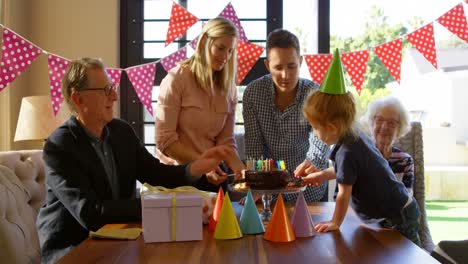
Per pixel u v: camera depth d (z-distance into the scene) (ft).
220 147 5.49
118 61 10.59
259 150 6.81
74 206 4.66
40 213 5.22
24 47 7.28
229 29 6.29
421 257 3.60
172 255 3.68
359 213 5.02
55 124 9.14
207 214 4.76
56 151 5.01
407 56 26.12
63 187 4.80
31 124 9.06
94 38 10.47
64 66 7.67
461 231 13.82
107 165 5.53
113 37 10.44
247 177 4.89
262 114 6.66
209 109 6.66
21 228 5.79
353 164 4.64
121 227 4.64
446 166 22.27
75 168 4.99
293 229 4.21
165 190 4.52
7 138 9.88
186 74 6.58
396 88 23.30
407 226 5.11
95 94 5.20
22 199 6.15
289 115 6.57
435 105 25.91
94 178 5.11
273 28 10.64
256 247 3.89
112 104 5.37
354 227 4.58
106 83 5.30
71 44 10.50
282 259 3.55
